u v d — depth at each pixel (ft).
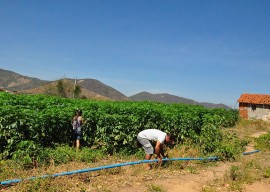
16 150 38.50
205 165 44.80
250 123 123.95
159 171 39.01
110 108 64.75
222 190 34.30
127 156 46.62
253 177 39.50
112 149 48.62
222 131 65.26
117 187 31.94
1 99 73.20
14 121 42.09
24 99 77.61
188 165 43.80
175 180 36.22
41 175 32.07
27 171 34.04
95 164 39.65
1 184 28.78
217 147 50.75
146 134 40.68
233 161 49.16
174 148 52.95
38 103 65.00
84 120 52.16
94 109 66.64
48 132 47.91
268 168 45.03
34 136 44.57
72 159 41.01
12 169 33.76
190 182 36.11
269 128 114.93
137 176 36.06
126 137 49.44
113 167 36.58
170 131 60.13
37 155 37.45
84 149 46.29
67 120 51.65
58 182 30.86
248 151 59.82
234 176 38.83
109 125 49.88
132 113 61.46
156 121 58.95
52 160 37.50
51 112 50.08
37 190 28.60
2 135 40.04
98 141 51.96
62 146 47.37
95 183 32.27
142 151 47.44
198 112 89.71
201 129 66.13
